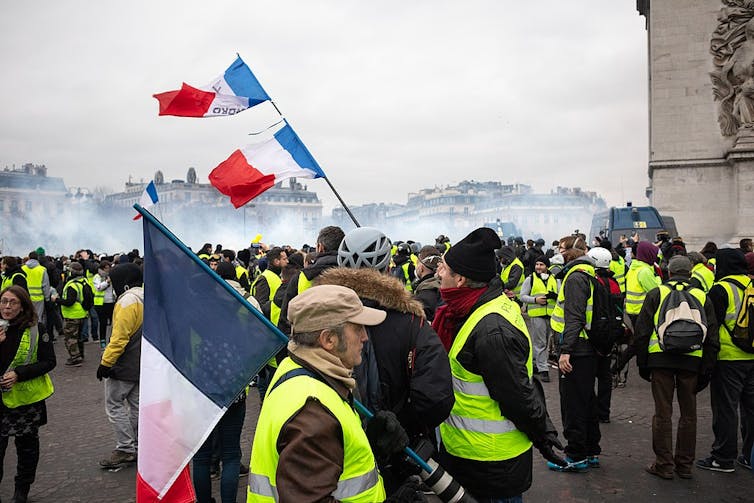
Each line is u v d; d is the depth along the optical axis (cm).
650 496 564
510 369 346
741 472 624
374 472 242
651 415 831
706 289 974
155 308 330
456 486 313
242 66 634
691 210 2252
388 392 329
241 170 609
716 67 2231
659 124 2292
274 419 229
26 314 553
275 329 321
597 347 630
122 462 674
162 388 322
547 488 586
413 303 341
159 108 625
